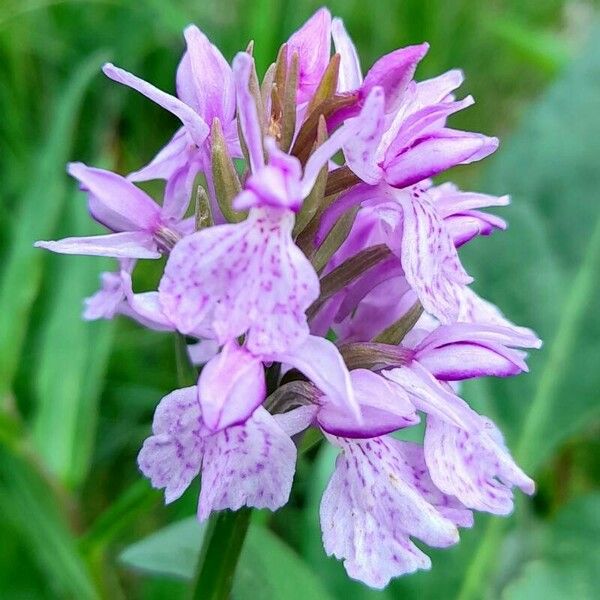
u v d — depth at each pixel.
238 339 0.06
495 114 0.19
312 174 0.06
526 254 0.12
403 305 0.07
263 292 0.06
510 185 0.13
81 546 0.10
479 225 0.07
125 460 0.13
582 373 0.12
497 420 0.12
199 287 0.06
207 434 0.06
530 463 0.12
